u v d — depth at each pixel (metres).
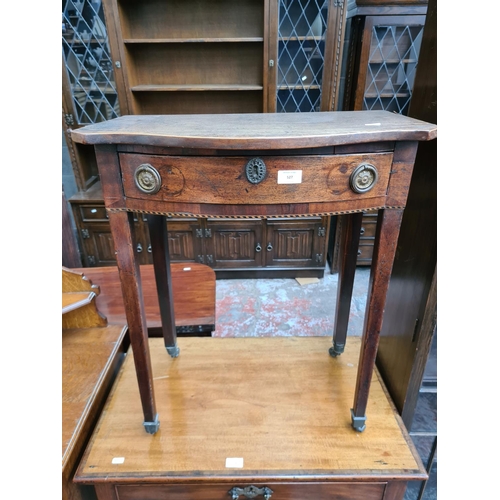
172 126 0.71
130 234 0.72
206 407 0.96
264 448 0.84
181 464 0.81
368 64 1.83
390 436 0.87
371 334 0.79
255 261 2.20
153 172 0.65
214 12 1.83
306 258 2.20
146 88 1.84
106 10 1.67
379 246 0.72
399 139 0.62
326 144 0.60
